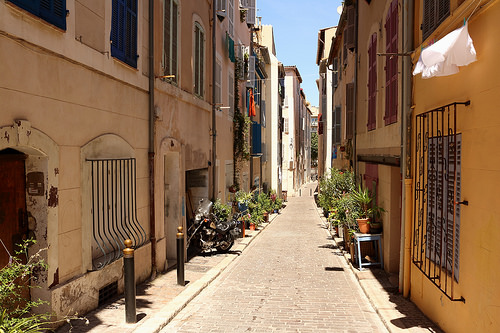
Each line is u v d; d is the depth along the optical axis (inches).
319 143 1638.8
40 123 192.1
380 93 385.7
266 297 300.0
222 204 563.2
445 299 212.4
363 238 381.7
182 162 413.1
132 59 295.9
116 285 273.4
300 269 407.2
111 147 266.2
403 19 280.1
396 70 317.7
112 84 267.7
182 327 229.6
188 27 436.1
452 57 171.2
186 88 430.0
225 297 299.6
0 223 186.1
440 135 219.1
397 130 313.4
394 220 358.0
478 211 174.6
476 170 176.9
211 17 538.6
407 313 249.4
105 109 258.1
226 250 480.4
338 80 879.7
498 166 158.2
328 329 229.5
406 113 275.4
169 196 407.8
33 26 184.7
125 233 280.7
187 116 435.8
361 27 514.3
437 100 227.0
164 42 363.3
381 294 294.7
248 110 855.1
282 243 591.5
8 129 169.3
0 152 187.5
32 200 199.5
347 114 625.3
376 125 406.0
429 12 235.5
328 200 621.3
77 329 208.8
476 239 176.4
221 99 598.5
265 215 861.2
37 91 189.6
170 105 380.8
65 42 210.1
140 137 314.8
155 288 305.7
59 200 209.6
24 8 176.7
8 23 168.6
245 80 796.0
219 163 587.8
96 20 243.9
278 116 1428.4
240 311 263.6
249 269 406.0
